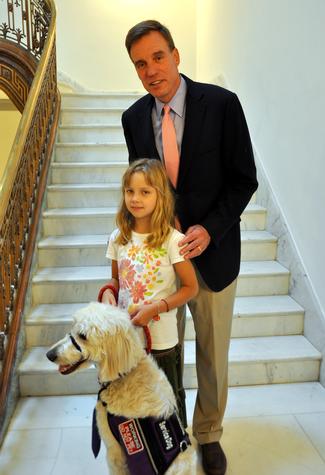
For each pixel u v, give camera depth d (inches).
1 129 228.1
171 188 60.5
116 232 60.1
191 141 59.1
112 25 224.1
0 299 82.7
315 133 96.5
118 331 45.1
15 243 97.2
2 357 83.0
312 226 99.9
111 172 143.2
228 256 62.9
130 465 46.4
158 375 49.3
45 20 168.7
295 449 74.7
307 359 95.0
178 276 58.8
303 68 101.2
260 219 129.7
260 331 103.9
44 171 130.6
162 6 224.4
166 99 59.6
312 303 99.3
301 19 101.2
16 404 87.7
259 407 86.8
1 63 163.6
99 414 49.9
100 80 228.1
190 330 102.3
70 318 98.7
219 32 178.9
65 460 72.0
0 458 72.4
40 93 126.9
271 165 125.0
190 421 81.2
